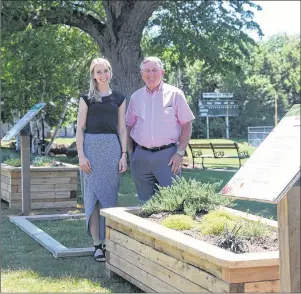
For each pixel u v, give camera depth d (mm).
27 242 6250
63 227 7242
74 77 17312
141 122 5395
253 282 3238
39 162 9102
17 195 8781
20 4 13797
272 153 2881
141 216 4773
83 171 5297
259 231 3869
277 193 2633
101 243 5383
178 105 5375
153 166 5348
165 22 17125
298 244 2754
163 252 3908
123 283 4645
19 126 7773
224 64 17875
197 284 3518
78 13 14930
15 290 4418
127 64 14406
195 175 13906
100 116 5258
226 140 41594
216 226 3973
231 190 2930
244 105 48531
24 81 16344
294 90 55781
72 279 4746
